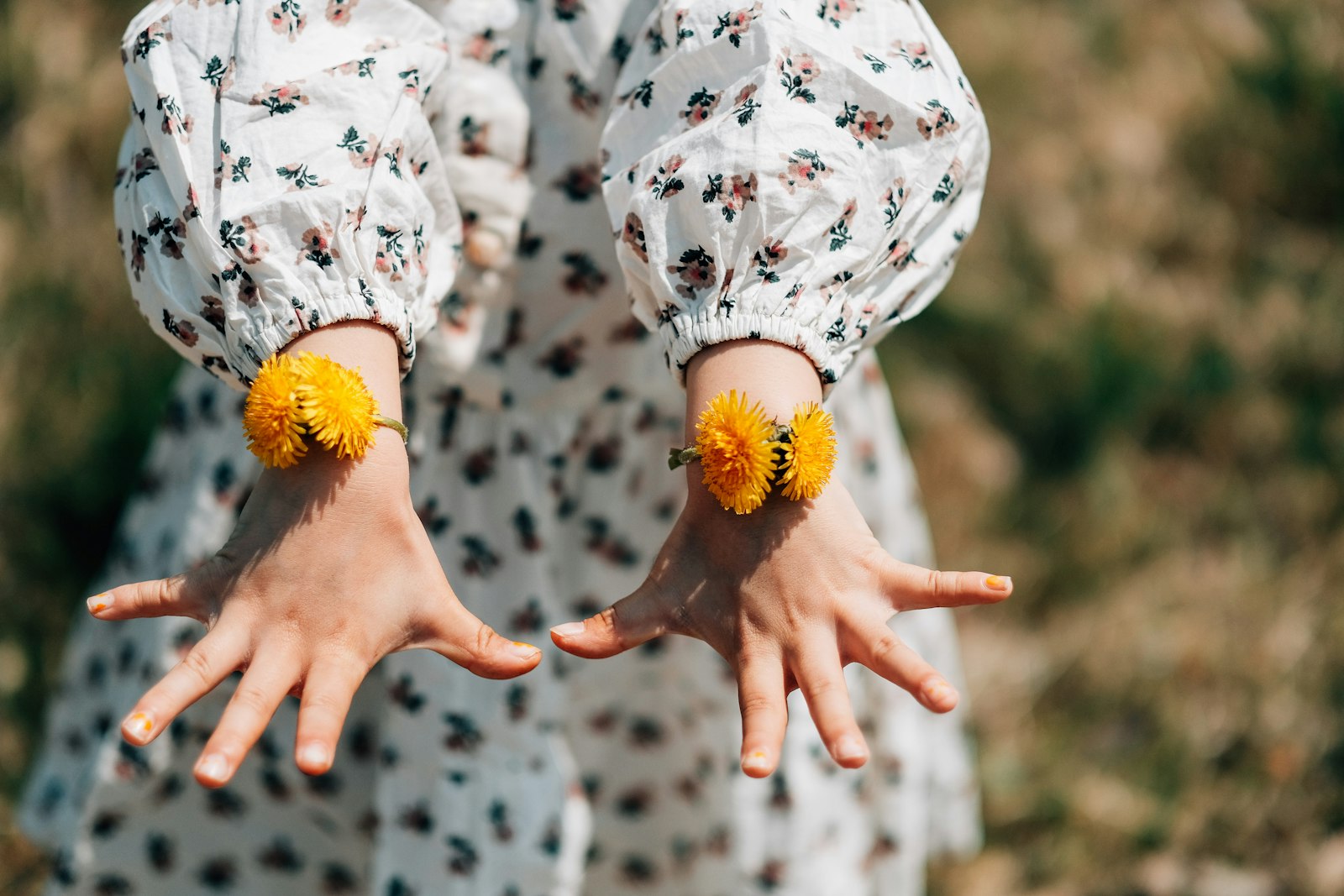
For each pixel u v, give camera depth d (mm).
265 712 667
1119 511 1472
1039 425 1563
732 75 711
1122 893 1170
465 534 849
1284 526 1483
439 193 747
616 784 940
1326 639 1349
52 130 1625
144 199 714
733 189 693
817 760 916
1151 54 1919
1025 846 1200
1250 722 1283
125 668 920
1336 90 1890
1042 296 1668
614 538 880
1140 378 1591
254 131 700
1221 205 1806
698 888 954
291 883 927
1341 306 1685
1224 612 1387
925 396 1560
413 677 848
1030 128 1820
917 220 716
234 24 708
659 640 907
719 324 700
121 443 1413
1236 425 1566
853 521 698
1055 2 1964
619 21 772
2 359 1452
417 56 728
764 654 687
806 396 699
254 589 683
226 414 875
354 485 685
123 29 1733
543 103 785
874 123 709
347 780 905
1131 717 1306
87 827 894
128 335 1495
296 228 694
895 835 980
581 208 797
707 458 676
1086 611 1392
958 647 1358
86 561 1348
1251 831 1200
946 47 735
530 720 855
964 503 1480
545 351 825
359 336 700
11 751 1186
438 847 857
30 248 1546
